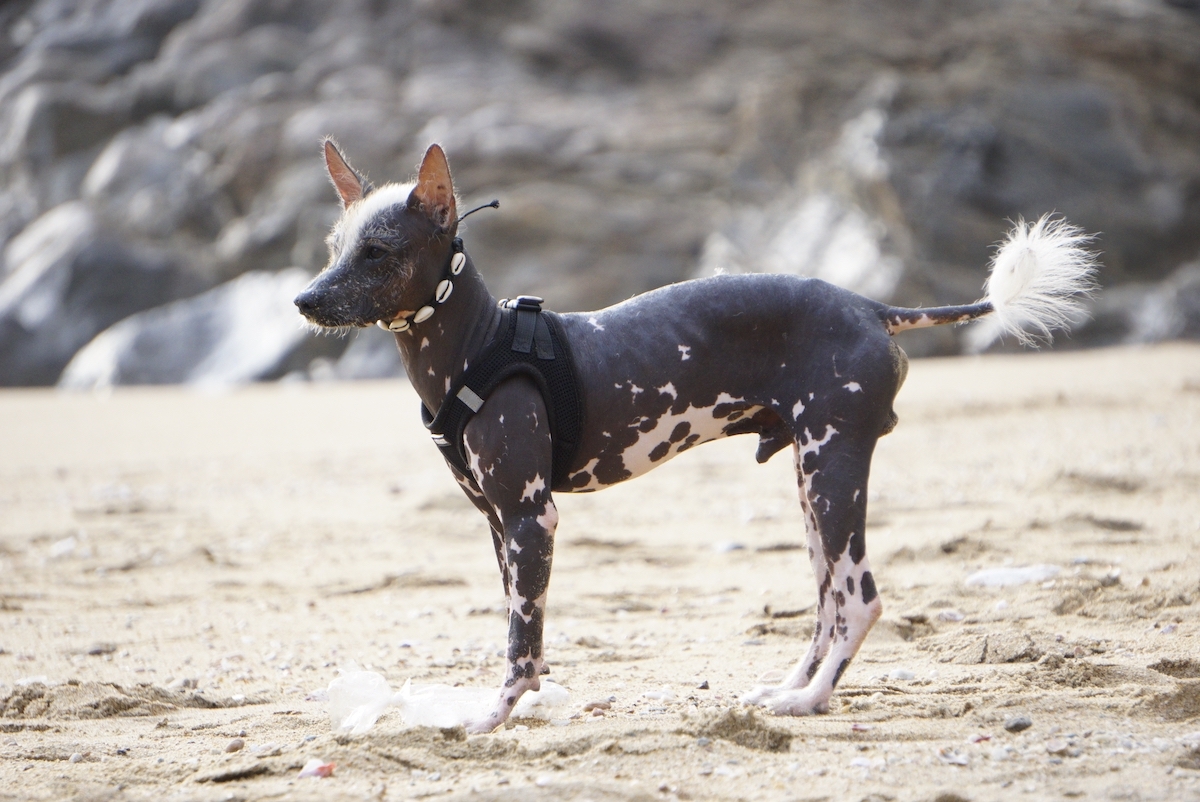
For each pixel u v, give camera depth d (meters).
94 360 44.66
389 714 6.63
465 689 6.80
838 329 6.52
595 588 10.83
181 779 5.61
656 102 52.41
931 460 17.06
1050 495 13.62
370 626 9.71
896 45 52.50
